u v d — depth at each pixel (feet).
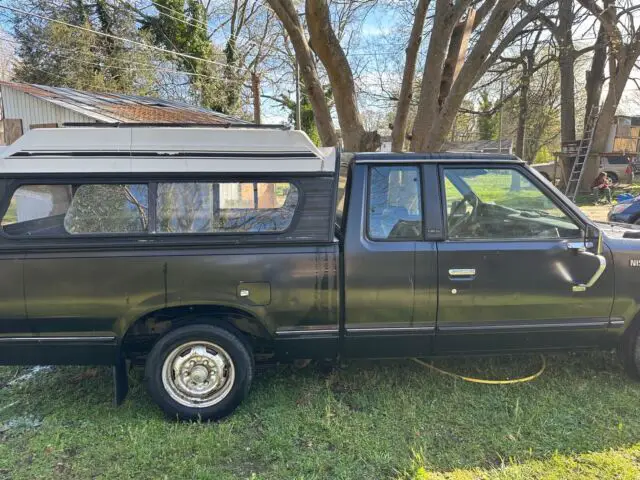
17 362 10.26
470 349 11.31
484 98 87.40
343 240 10.58
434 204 10.89
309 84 25.40
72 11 85.61
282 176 10.41
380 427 10.31
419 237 10.82
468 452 9.44
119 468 9.04
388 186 10.92
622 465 8.96
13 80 85.15
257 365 11.46
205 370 10.60
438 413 10.82
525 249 10.93
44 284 9.87
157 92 95.14
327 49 23.50
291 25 24.41
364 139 24.88
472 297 10.89
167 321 10.95
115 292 10.02
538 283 11.02
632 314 11.49
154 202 10.18
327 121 25.99
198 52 96.12
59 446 9.72
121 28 88.48
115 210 10.19
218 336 10.45
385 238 10.72
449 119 23.18
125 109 47.34
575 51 66.64
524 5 45.83
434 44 23.48
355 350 10.98
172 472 8.98
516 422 10.39
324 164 10.49
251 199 10.53
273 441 9.82
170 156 10.18
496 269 10.89
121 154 10.09
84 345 10.19
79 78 83.71
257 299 10.33
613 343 11.70
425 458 9.25
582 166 70.49
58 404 11.48
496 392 11.69
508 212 11.30
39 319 9.98
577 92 99.96
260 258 10.29
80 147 10.03
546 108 97.55
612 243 11.38
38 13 82.23
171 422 10.60
